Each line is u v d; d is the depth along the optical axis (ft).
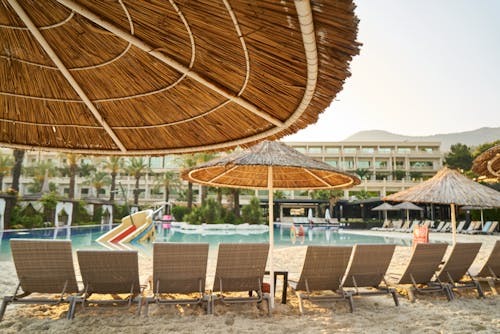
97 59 6.50
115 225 94.22
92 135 8.76
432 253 14.02
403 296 14.65
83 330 10.03
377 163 181.68
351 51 4.38
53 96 7.55
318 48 4.54
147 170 140.77
